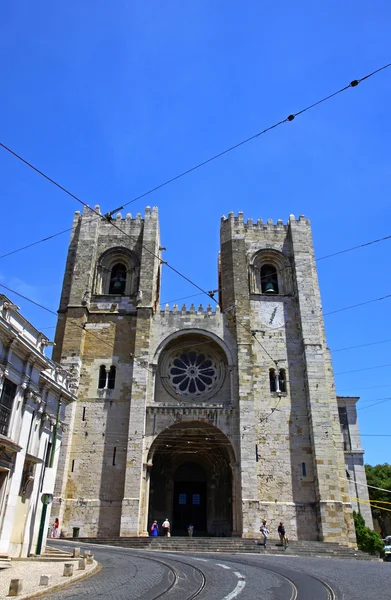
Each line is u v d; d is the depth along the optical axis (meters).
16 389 23.84
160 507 46.88
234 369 45.84
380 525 79.81
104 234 53.22
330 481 40.56
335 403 45.28
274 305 49.12
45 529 26.33
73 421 43.34
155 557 26.42
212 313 48.47
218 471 47.94
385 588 14.38
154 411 43.59
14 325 24.17
